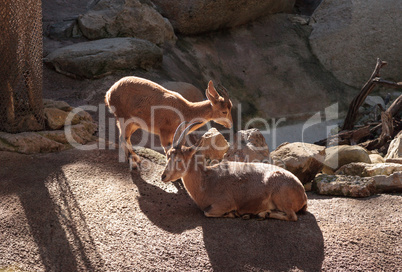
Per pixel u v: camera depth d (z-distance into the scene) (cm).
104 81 1038
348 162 746
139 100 646
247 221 514
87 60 1032
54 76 1036
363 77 1605
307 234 488
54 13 1376
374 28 1608
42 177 600
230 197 519
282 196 507
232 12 1539
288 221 512
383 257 457
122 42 1113
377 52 1596
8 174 603
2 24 681
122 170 654
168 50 1359
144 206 550
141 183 621
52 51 1131
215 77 1444
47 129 751
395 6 1600
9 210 513
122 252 454
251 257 452
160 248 460
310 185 678
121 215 522
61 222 498
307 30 1711
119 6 1260
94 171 635
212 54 1492
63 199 546
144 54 1117
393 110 1083
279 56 1605
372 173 659
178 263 441
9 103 706
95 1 1394
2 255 439
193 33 1505
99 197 559
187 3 1434
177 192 609
